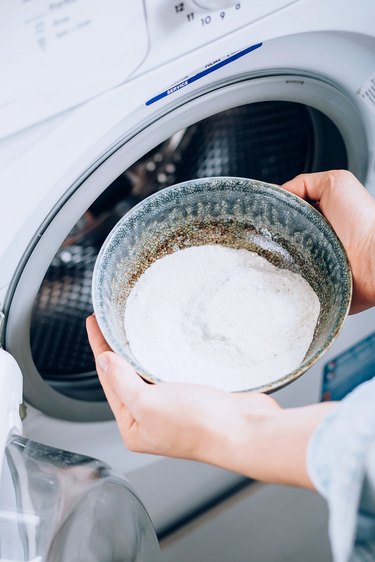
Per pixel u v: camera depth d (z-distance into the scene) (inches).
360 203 23.2
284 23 20.6
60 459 24.6
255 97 23.8
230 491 38.7
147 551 27.6
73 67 17.9
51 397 26.9
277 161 31.3
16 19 16.3
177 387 18.7
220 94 22.7
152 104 20.8
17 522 21.8
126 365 19.2
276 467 16.4
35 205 20.3
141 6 17.8
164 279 22.6
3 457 19.0
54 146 19.2
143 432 20.0
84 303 31.0
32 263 22.5
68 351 29.8
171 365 20.7
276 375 20.0
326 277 21.2
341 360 35.8
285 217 22.1
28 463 23.2
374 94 25.1
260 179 32.0
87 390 29.1
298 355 20.3
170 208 22.1
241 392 18.4
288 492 38.3
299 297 21.8
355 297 24.5
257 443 16.9
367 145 27.4
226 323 21.0
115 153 21.9
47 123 18.7
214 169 32.5
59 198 21.5
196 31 19.2
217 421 18.0
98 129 19.8
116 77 18.8
